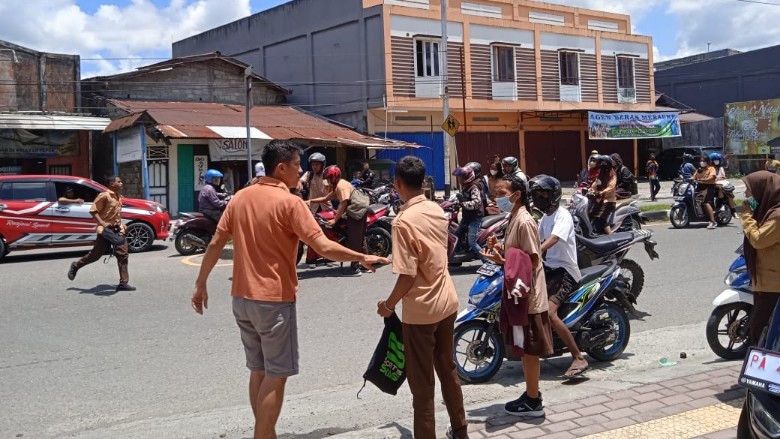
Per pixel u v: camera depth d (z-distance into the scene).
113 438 4.88
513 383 5.95
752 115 39.25
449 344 4.36
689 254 12.56
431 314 4.17
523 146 34.34
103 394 5.86
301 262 12.54
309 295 9.73
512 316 4.76
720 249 13.03
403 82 29.22
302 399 5.64
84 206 14.32
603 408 5.01
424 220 4.20
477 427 4.73
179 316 8.59
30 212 13.77
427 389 4.22
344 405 5.49
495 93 32.28
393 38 28.86
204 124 22.80
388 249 11.95
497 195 5.01
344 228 11.30
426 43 29.92
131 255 14.05
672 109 39.44
